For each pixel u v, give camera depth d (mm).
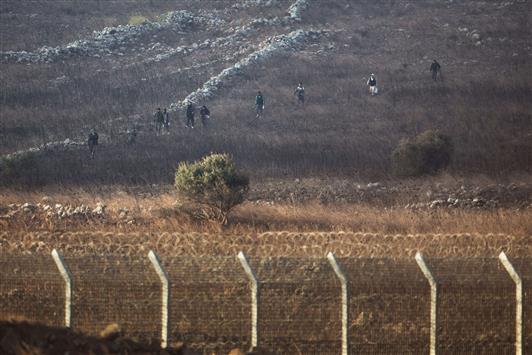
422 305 70750
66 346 52875
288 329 68000
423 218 135375
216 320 67375
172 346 57969
